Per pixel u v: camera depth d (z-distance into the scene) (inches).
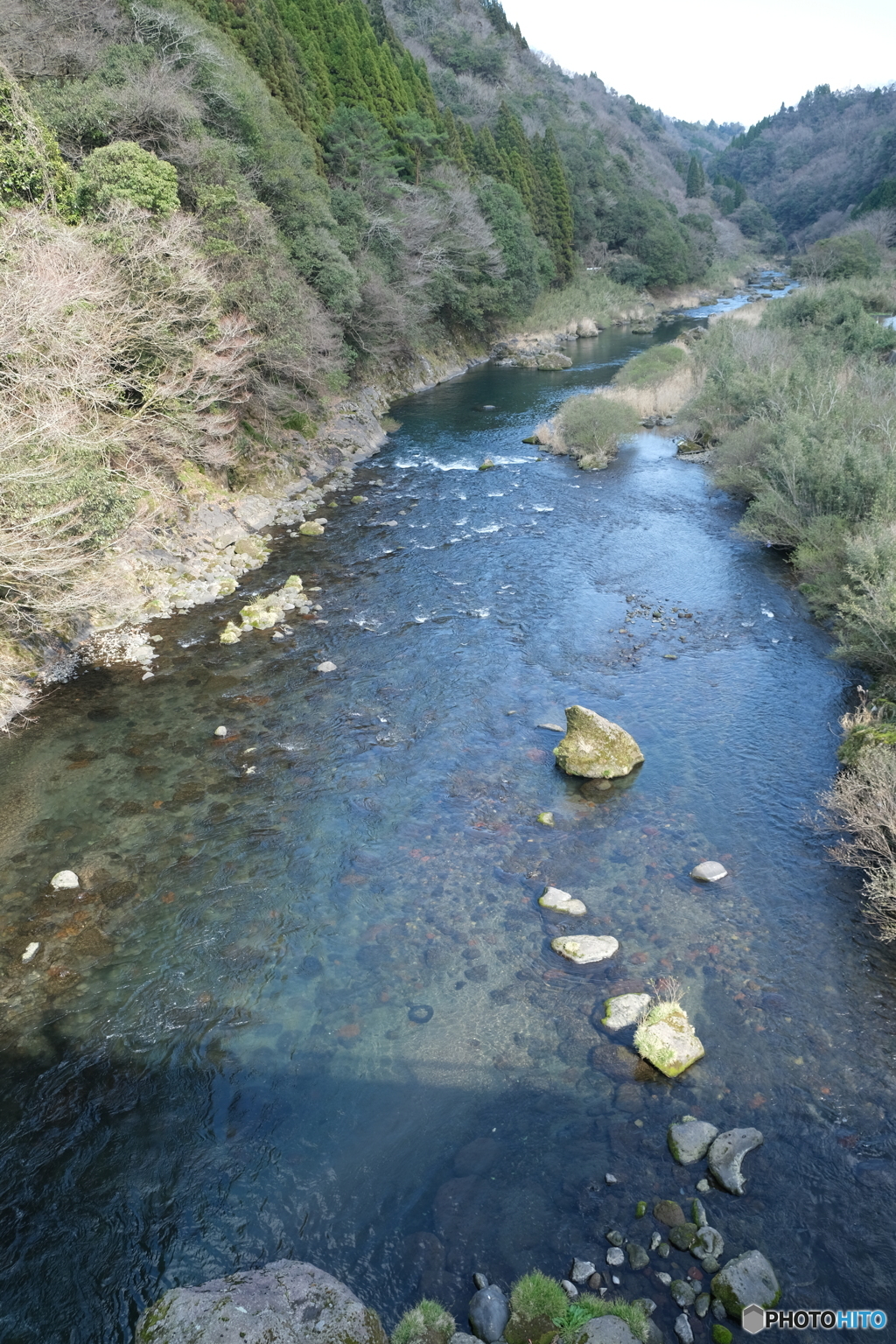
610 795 427.5
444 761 460.8
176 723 505.7
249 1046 292.2
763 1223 226.5
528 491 968.9
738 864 373.1
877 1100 260.2
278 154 1091.9
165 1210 238.2
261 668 571.2
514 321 2239.2
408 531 841.5
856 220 3553.2
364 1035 294.8
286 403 954.7
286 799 431.5
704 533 805.9
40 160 664.4
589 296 2655.0
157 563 708.7
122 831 409.1
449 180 1967.3
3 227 570.3
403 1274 220.2
